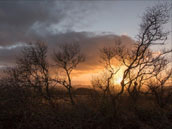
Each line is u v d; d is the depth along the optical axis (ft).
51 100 42.14
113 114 35.55
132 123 34.01
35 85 41.70
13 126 27.86
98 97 40.14
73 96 46.32
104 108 37.14
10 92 34.35
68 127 29.27
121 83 41.63
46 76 48.93
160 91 53.67
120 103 42.14
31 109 33.22
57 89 50.03
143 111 41.27
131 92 47.19
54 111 36.24
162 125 33.91
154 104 50.24
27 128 27.68
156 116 38.86
